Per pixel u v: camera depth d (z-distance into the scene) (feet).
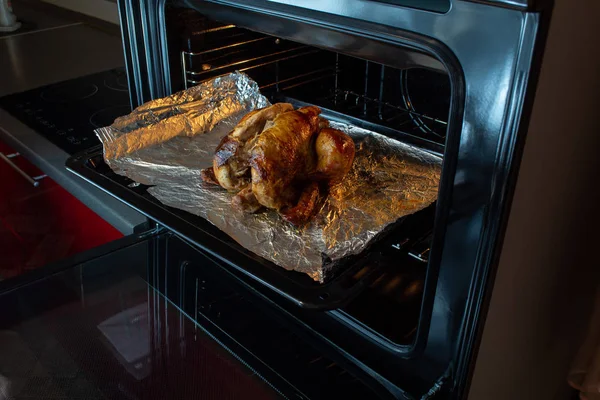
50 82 5.18
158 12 2.53
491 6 1.39
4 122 4.35
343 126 3.03
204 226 2.35
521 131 1.44
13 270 5.24
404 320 2.15
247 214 2.45
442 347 1.88
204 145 2.98
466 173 1.59
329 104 3.30
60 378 2.19
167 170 2.77
